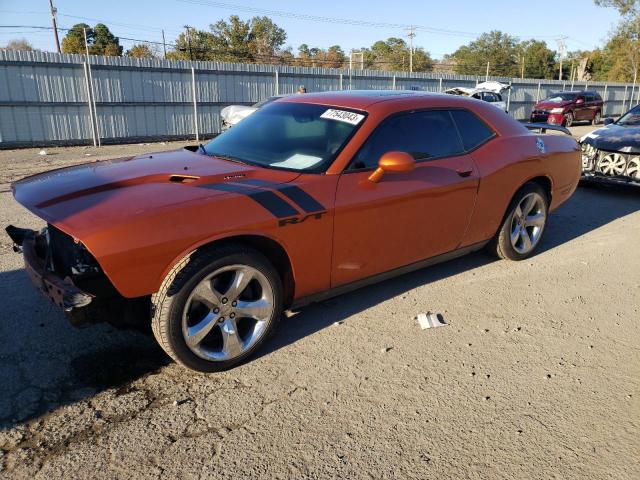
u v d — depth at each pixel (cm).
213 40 5309
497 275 464
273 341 339
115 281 254
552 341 349
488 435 255
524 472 231
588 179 816
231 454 237
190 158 366
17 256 478
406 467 232
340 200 323
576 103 2494
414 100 394
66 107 1662
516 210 472
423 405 277
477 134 433
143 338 337
